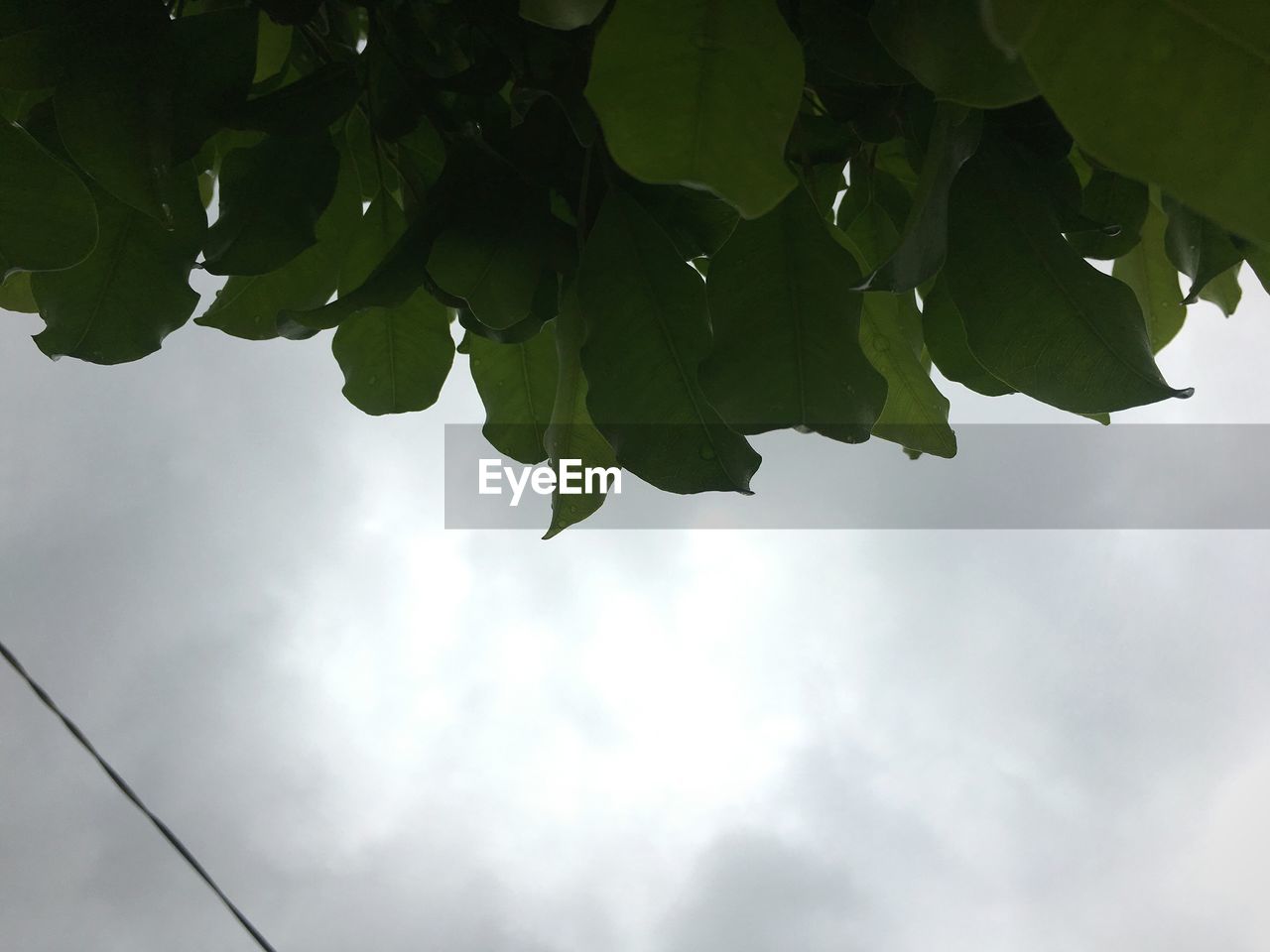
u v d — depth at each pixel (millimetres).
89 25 477
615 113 341
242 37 516
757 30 345
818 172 608
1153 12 263
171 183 543
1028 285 500
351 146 659
